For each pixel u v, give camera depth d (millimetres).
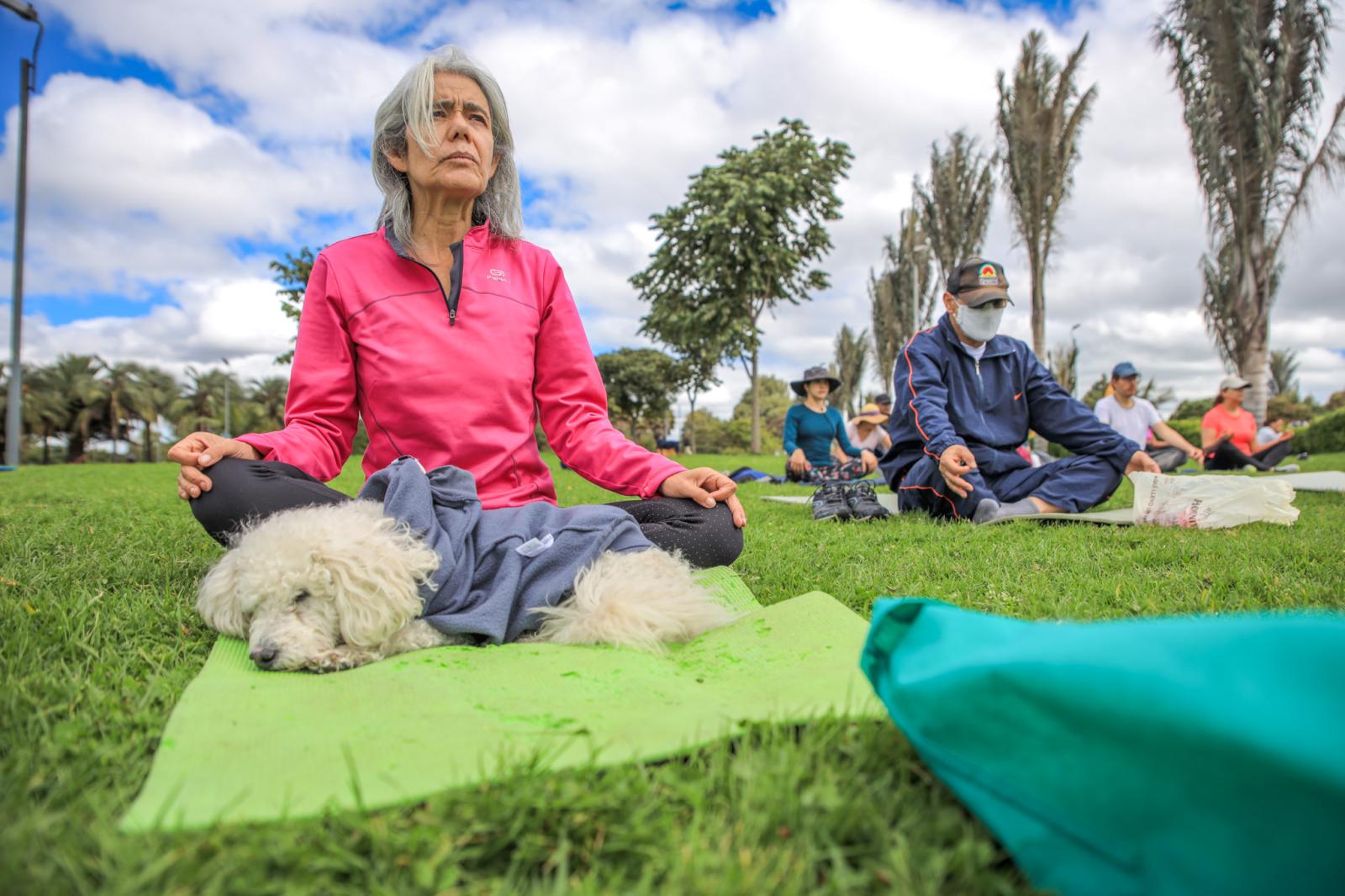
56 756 1372
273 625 1968
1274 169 17922
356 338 2867
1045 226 24047
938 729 1262
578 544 2404
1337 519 4754
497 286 2967
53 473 12039
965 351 5242
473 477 2709
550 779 1279
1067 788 1091
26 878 1018
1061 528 4551
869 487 5508
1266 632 1038
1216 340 19859
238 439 2625
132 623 2307
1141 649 1086
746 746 1384
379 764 1390
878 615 1471
